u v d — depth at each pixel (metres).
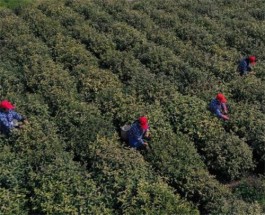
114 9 35.53
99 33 31.48
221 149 21.05
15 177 18.38
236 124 22.62
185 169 19.48
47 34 30.67
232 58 29.12
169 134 21.55
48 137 20.47
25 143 20.11
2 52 27.67
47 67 25.88
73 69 26.30
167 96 24.25
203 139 21.73
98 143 20.39
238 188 20.00
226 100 24.30
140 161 19.50
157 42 31.17
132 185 18.19
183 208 17.45
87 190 17.98
